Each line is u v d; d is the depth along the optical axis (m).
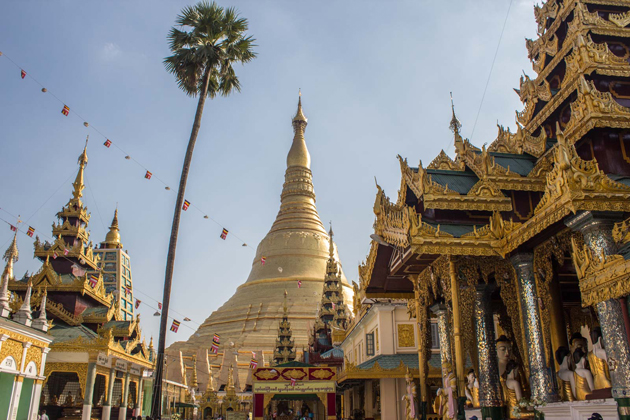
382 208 19.92
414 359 38.94
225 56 36.44
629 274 10.57
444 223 17.23
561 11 21.58
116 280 100.75
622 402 11.12
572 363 14.79
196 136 35.09
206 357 95.12
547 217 13.95
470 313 17.58
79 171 52.47
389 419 36.19
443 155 20.50
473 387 17.42
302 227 121.75
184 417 73.00
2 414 28.70
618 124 15.48
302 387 36.91
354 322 51.06
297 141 134.50
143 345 48.38
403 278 23.47
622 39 19.94
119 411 44.12
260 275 115.88
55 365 37.31
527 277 16.22
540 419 14.59
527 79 22.55
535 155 19.02
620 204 12.71
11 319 32.22
